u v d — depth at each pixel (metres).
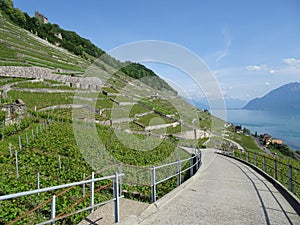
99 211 6.23
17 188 7.65
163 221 5.84
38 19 114.00
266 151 46.69
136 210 6.32
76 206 7.01
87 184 9.38
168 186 10.97
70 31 121.88
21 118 19.61
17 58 52.56
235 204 7.24
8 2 108.75
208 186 9.84
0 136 15.02
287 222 5.83
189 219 5.97
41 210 6.63
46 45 88.94
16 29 91.19
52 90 37.22
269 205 7.15
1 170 9.44
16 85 33.97
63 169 10.59
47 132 18.59
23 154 12.13
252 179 11.59
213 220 5.93
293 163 24.02
